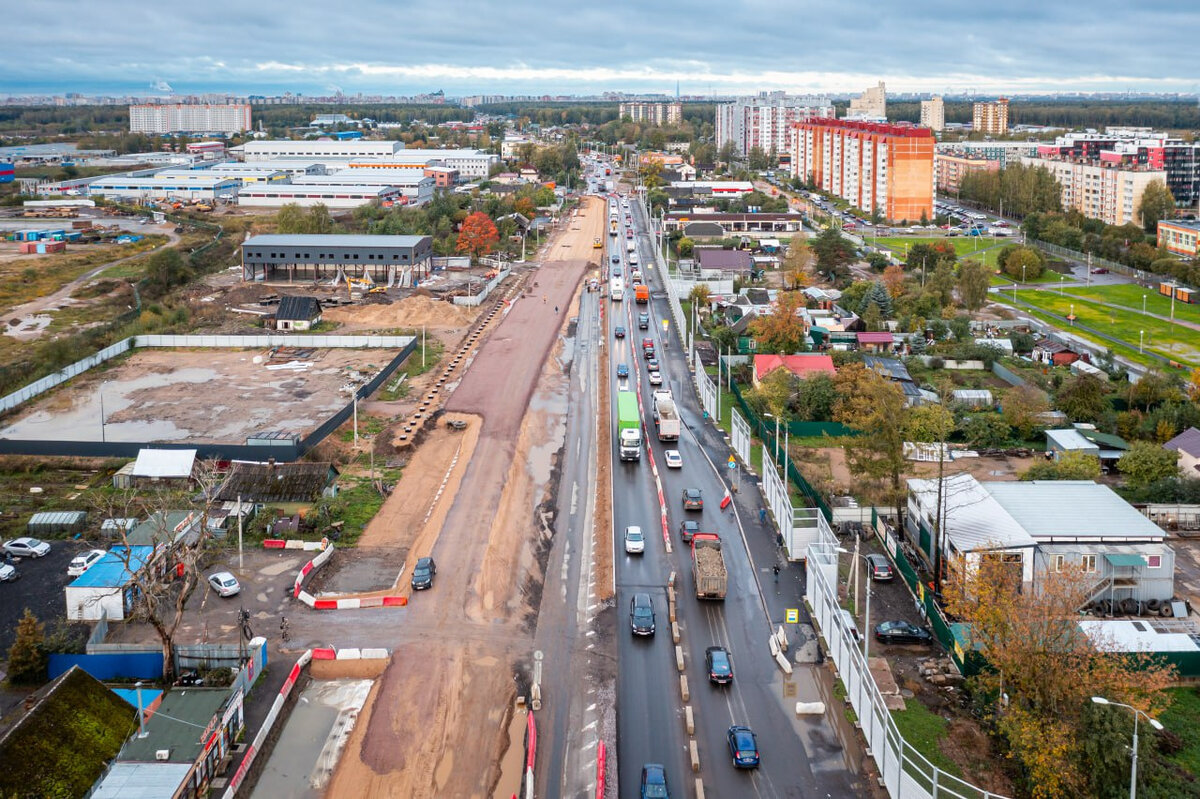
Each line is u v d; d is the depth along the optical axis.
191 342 168.38
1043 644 62.25
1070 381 137.75
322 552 91.25
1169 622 77.31
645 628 76.62
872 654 74.56
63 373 147.25
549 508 103.12
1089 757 56.47
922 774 59.34
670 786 59.53
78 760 58.19
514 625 79.06
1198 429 118.31
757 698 69.00
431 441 124.12
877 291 196.25
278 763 62.50
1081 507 88.06
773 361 144.12
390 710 67.81
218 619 79.69
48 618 81.00
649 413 136.38
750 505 103.94
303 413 131.25
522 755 63.00
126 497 104.31
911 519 95.81
